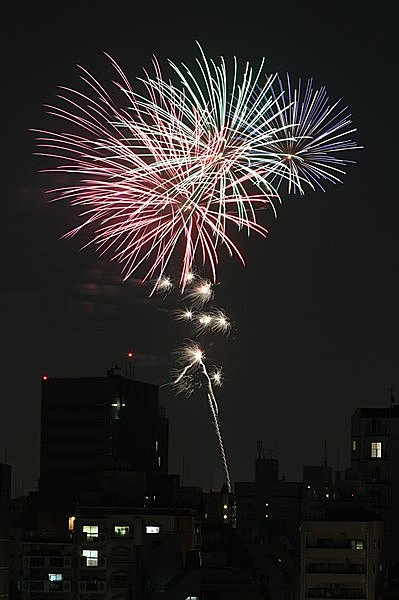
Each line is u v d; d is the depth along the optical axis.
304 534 175.88
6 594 149.12
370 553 174.62
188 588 166.62
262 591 176.12
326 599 174.00
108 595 182.25
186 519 184.12
